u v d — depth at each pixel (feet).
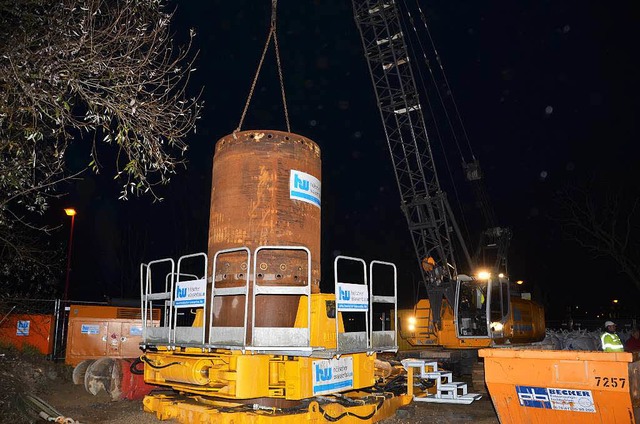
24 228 39.75
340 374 26.12
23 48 15.99
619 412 21.38
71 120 16.24
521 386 23.30
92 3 16.70
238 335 23.30
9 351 44.04
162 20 17.92
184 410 26.25
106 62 16.55
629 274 115.24
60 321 55.42
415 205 72.28
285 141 27.71
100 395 36.86
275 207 26.58
